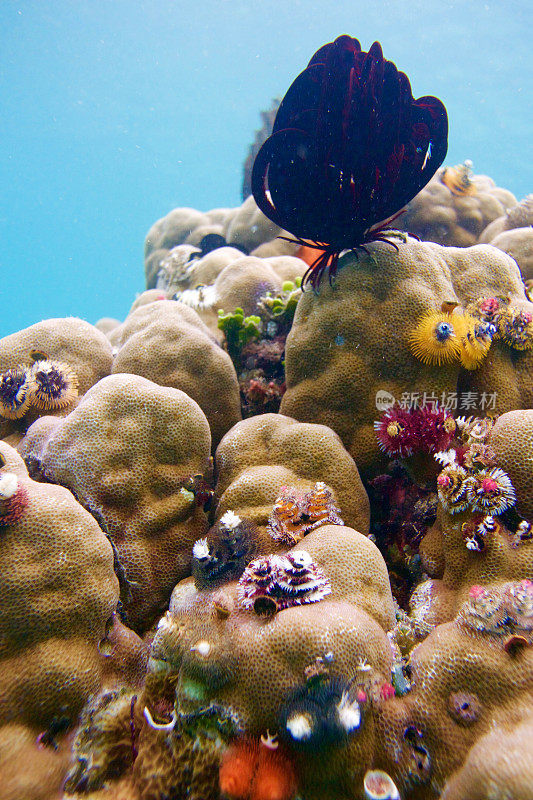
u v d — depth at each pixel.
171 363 0.24
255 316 0.29
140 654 0.17
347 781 0.14
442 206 0.43
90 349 0.26
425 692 0.15
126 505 0.19
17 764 0.14
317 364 0.23
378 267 0.22
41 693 0.15
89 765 0.15
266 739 0.14
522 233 0.33
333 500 0.19
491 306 0.22
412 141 0.21
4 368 0.25
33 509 0.16
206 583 0.17
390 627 0.17
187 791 0.14
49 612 0.15
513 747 0.13
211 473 0.22
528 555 0.16
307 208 0.21
